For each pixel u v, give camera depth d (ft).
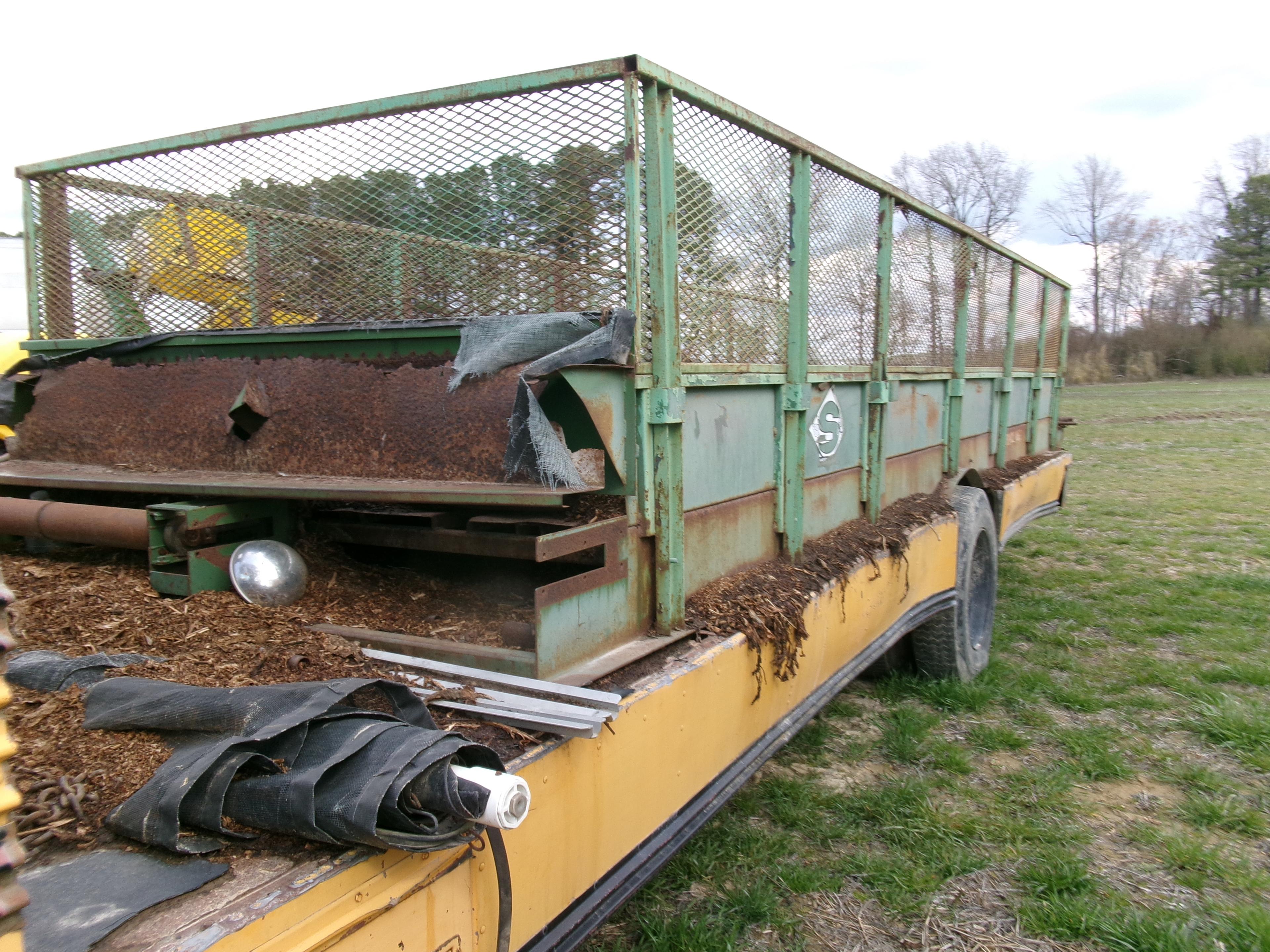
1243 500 38.34
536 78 7.50
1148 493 41.04
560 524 7.57
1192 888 10.15
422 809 4.46
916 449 15.60
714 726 7.94
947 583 15.25
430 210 8.40
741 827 11.50
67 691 5.76
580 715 5.79
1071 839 11.11
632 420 7.53
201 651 6.68
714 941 9.12
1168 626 19.58
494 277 8.27
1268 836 11.18
